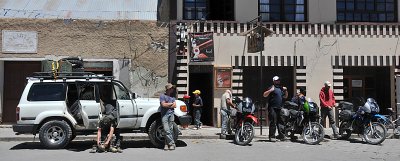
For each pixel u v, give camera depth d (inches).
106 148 455.8
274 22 700.7
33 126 467.8
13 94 685.9
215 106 677.3
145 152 450.3
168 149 464.8
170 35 677.9
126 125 467.2
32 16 676.7
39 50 669.9
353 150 463.2
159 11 708.7
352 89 723.4
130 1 754.2
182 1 700.7
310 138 518.0
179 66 674.2
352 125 538.6
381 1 740.7
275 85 540.1
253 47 629.6
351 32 705.0
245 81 699.4
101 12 703.1
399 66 708.0
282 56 692.7
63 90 477.4
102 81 480.7
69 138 473.4
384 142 532.1
